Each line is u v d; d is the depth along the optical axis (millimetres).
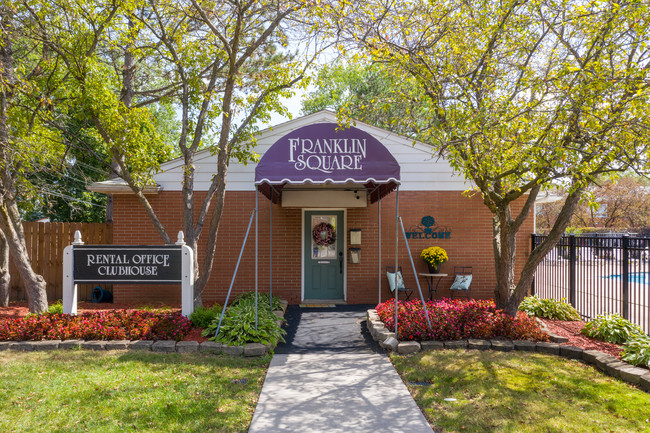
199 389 5570
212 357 6922
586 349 6941
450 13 8477
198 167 11469
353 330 8844
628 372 5824
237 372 6320
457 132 7246
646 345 6316
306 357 7109
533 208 11672
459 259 11586
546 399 5297
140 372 6105
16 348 7133
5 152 8625
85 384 5641
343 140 7617
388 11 8125
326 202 11023
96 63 8953
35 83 9125
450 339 7559
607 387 5652
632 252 8477
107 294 11773
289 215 11609
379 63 8227
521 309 9625
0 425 4551
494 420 4750
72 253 8594
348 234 11672
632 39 7133
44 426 4535
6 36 8914
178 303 11422
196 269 9281
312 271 11805
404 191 11602
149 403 5090
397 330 7590
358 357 7113
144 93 14258
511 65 7844
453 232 11586
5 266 10664
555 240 7766
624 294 8305
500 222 8344
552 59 8102
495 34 7840
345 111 7965
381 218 11617
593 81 6176
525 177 8117
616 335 7457
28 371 6082
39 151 9188
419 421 4812
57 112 13234
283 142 7590
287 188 10422
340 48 7891
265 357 7043
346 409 5113
